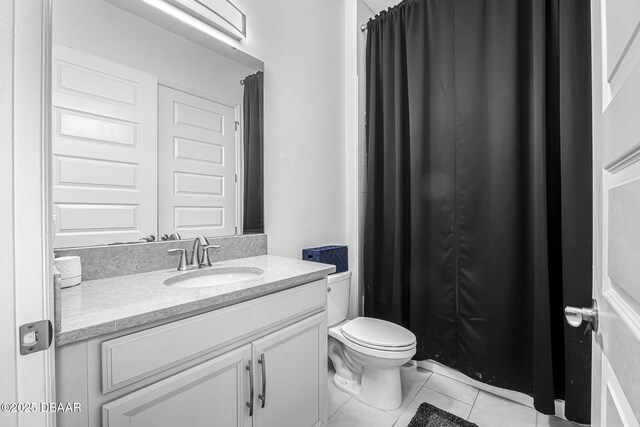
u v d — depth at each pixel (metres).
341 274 1.90
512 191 1.51
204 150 1.36
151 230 1.18
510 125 1.51
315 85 1.97
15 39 0.46
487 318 1.60
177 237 1.26
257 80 1.59
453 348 1.75
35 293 0.47
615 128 0.47
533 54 1.46
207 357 0.85
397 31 1.97
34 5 0.47
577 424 1.37
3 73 0.45
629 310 0.43
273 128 1.68
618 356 0.46
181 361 0.79
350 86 2.23
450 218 1.75
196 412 0.82
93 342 0.65
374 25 2.12
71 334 0.60
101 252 1.05
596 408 0.60
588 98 1.27
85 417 0.64
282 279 1.06
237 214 1.50
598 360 0.59
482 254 1.63
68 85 0.98
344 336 1.59
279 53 1.70
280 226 1.73
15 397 0.45
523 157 1.53
